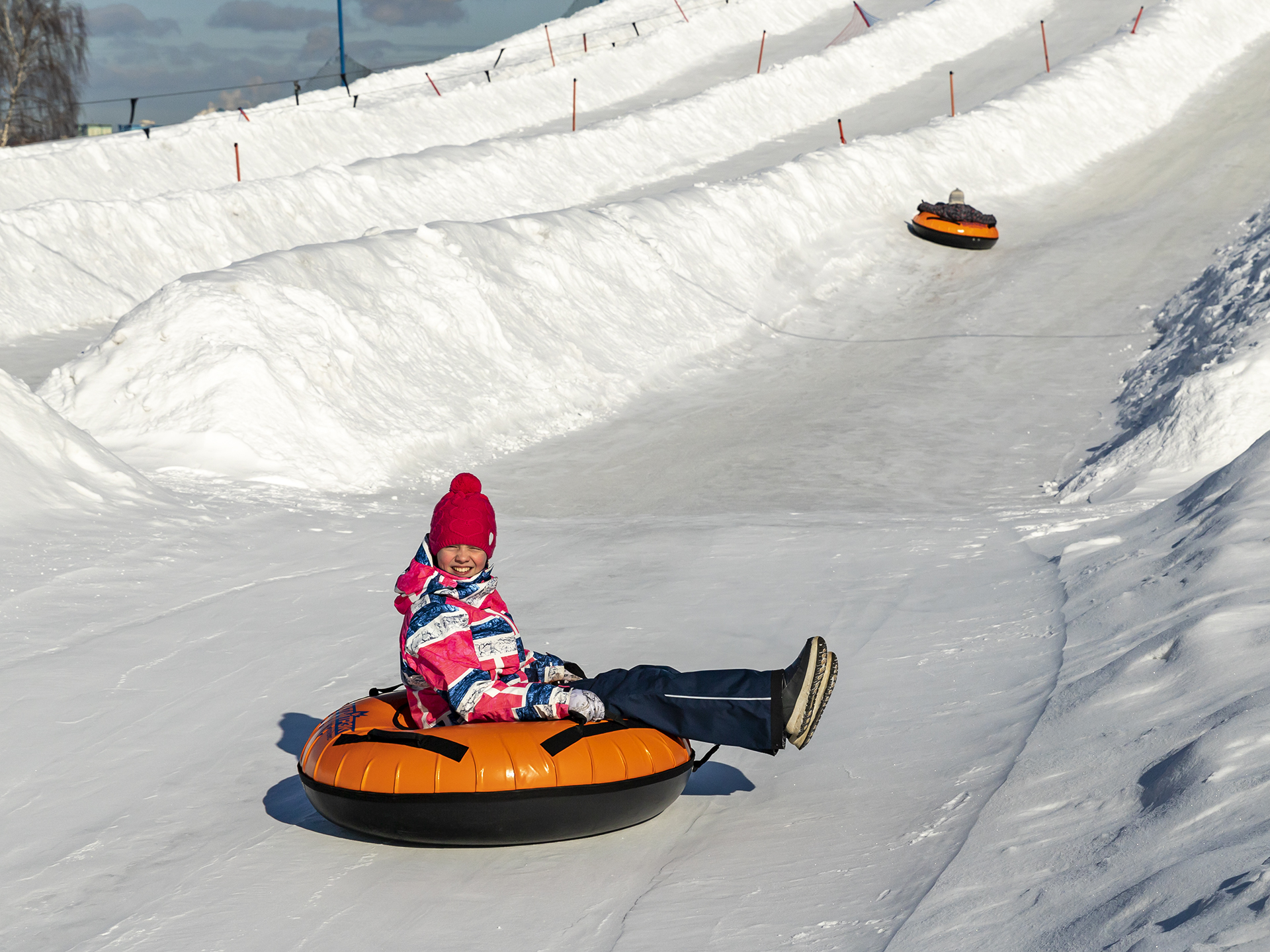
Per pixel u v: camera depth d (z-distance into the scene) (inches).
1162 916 97.1
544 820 157.0
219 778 196.7
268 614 300.5
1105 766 144.9
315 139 1379.2
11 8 1956.2
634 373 740.7
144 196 1137.4
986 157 1346.0
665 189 1341.0
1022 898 117.8
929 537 385.1
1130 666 181.0
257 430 503.8
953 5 2025.1
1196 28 1744.6
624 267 844.6
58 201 855.7
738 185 1068.5
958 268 1051.3
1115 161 1396.4
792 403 706.2
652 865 155.5
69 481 391.2
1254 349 511.8
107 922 144.9
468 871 156.9
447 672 164.1
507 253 765.9
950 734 188.2
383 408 567.2
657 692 166.2
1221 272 798.5
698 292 885.2
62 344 740.0
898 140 1300.4
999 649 233.8
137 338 540.4
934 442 612.4
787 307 935.0
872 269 1049.5
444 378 622.5
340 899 149.2
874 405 693.9
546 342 709.3
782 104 1649.9
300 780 194.2
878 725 201.8
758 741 163.9
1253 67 1679.4
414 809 155.3
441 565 168.2
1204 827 112.2
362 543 388.2
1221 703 145.6
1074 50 1849.2
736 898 140.0
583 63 1823.3
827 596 313.4
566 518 465.7
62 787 192.4
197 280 565.0
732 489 522.0
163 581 326.0
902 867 139.4
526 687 164.9
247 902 149.3
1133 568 252.2
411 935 137.7
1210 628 175.0
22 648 263.0
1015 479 541.3
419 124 1519.4
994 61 1867.6
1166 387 626.5
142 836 172.9
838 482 534.9
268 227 982.4
